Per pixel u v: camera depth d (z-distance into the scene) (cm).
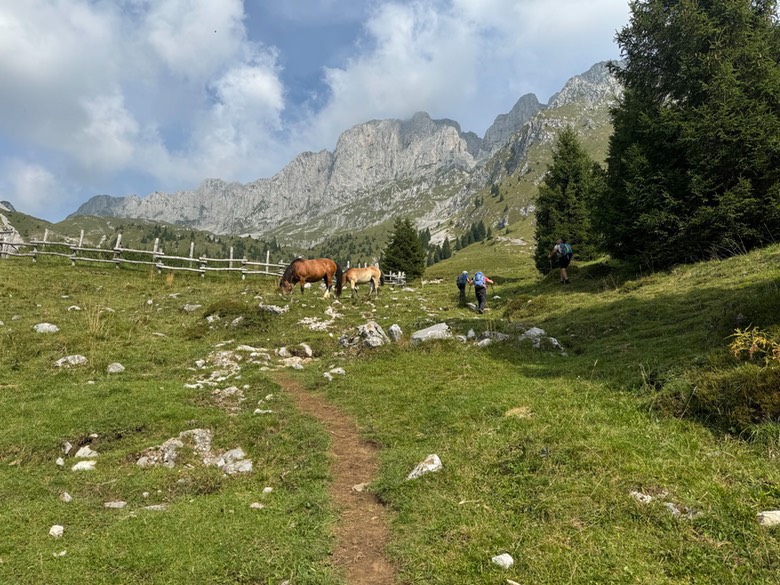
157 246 3136
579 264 3775
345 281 2662
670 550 468
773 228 1859
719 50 2039
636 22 2297
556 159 4188
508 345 1363
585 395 882
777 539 454
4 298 2025
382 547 559
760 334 794
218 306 1978
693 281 1706
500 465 682
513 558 490
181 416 989
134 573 509
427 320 1914
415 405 1014
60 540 575
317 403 1116
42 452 848
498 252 17038
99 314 1766
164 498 708
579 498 564
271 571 513
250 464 821
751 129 1797
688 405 740
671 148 2084
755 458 595
